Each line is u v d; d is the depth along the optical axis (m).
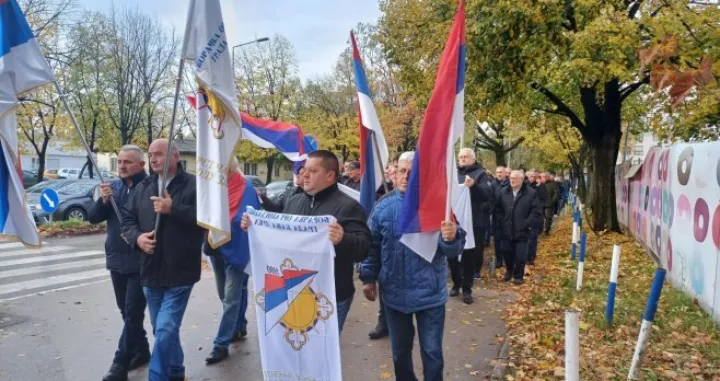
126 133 27.58
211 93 4.08
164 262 4.21
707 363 4.99
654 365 4.95
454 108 3.66
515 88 13.43
